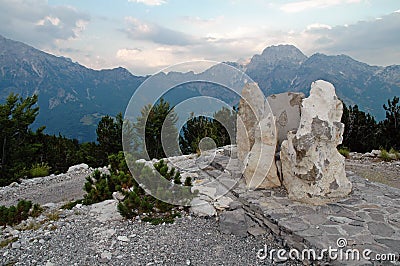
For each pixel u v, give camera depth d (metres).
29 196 8.02
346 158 11.50
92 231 4.85
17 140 11.81
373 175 8.58
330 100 5.36
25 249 4.36
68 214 5.81
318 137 5.14
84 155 14.41
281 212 4.85
